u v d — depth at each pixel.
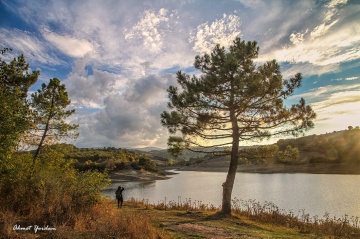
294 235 9.34
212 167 124.12
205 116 14.05
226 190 13.85
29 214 7.48
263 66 13.66
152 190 47.84
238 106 13.32
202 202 28.41
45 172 10.25
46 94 15.79
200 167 132.50
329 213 19.69
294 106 13.41
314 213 19.97
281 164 85.94
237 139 14.41
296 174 67.25
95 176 10.28
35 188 8.88
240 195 32.56
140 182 72.12
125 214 8.60
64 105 16.30
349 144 84.50
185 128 14.40
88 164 86.56
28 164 10.51
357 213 19.30
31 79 17.00
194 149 14.77
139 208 15.90
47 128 14.30
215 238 7.66
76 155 119.56
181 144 14.44
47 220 7.16
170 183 62.69
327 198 26.91
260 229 10.34
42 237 5.93
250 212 14.56
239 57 14.34
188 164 158.12
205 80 14.16
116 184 67.88
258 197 30.09
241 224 11.18
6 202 7.76
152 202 30.06
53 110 14.34
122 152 143.12
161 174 104.94
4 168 8.28
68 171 10.93
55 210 7.66
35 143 13.38
